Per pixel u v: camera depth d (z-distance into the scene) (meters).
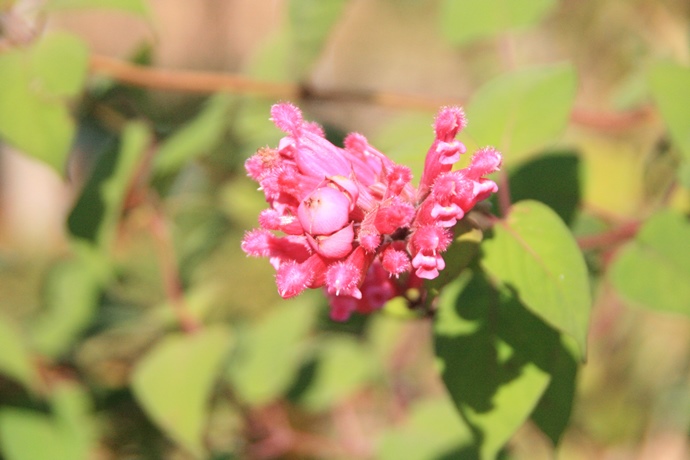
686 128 0.77
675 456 1.03
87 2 0.81
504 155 0.76
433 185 0.68
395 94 0.90
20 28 0.82
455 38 0.86
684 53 1.01
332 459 0.93
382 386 1.01
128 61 0.90
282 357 0.87
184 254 1.01
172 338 0.91
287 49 0.93
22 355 0.84
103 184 0.85
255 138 0.94
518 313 0.73
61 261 1.09
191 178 1.08
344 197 0.67
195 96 1.06
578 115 0.89
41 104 0.78
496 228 0.71
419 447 0.84
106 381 0.96
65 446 0.86
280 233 0.71
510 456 0.84
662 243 0.77
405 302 0.72
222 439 0.95
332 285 0.67
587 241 0.79
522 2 0.85
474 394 0.72
